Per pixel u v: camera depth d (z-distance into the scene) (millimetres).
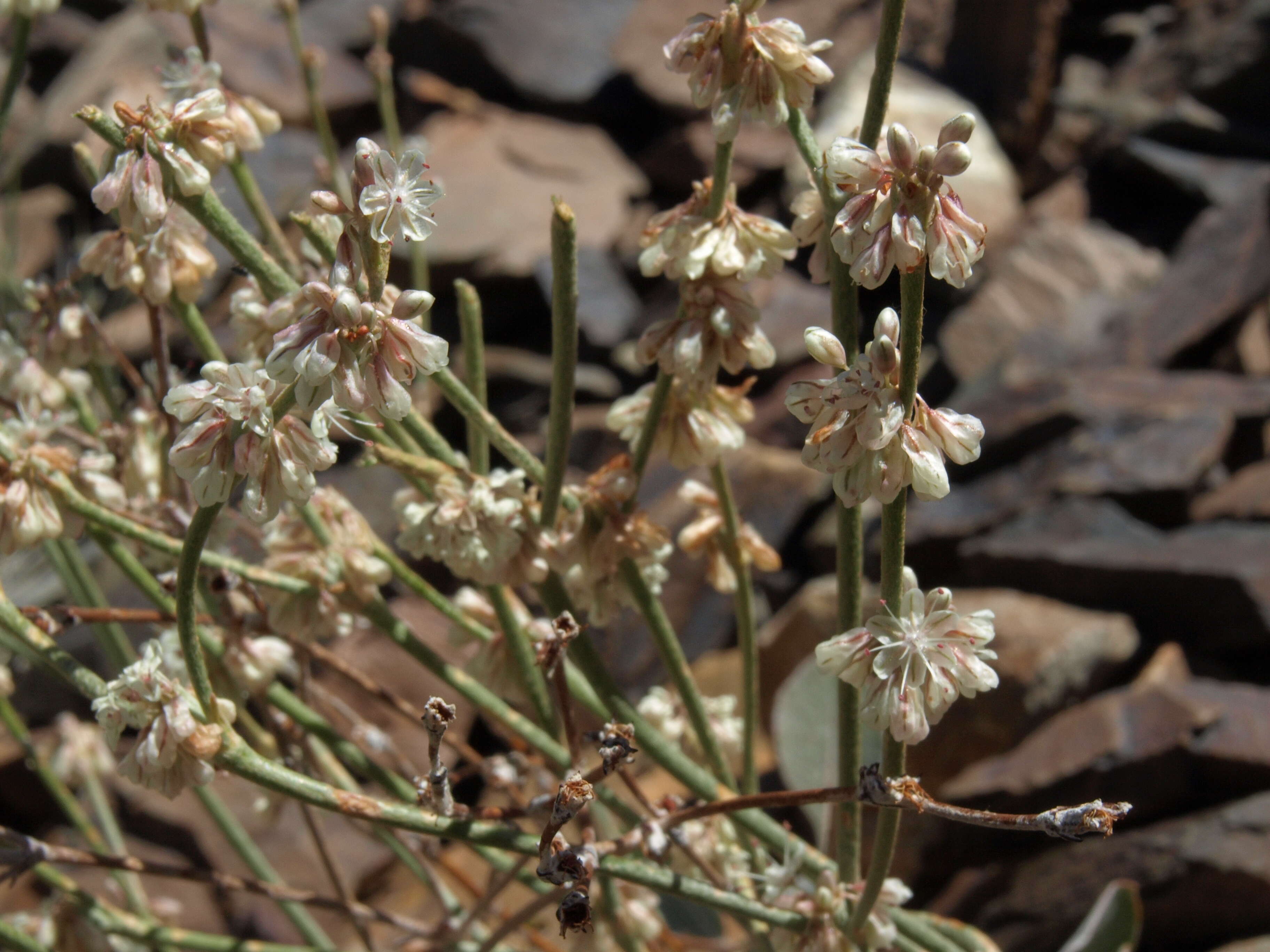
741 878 238
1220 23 896
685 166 879
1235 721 468
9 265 542
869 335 723
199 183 197
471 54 995
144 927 258
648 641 587
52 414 247
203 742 192
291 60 955
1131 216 869
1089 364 738
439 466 214
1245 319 770
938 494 176
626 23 1006
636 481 218
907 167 171
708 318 208
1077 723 488
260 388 176
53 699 566
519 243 797
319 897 245
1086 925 286
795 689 347
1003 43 926
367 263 171
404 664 549
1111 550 578
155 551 237
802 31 196
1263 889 420
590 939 255
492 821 208
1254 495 608
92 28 1071
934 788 513
